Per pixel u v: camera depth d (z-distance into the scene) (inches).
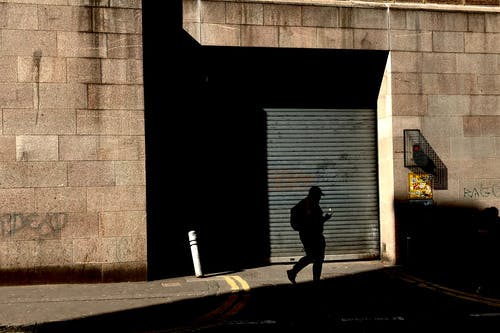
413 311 315.9
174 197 468.1
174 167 468.8
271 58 486.6
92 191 401.4
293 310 318.7
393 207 474.9
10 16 391.5
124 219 405.1
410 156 476.7
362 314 308.8
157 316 304.7
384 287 386.9
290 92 498.0
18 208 391.9
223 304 334.3
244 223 490.0
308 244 365.7
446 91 483.2
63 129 397.7
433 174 479.8
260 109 494.3
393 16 478.0
